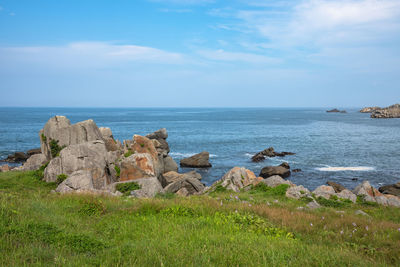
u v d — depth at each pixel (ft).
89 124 90.79
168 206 44.29
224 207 46.75
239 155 198.49
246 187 79.30
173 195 65.72
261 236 31.71
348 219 44.57
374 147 227.61
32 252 22.75
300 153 203.72
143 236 29.71
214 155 198.70
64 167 75.20
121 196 58.70
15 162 169.99
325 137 297.33
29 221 29.66
